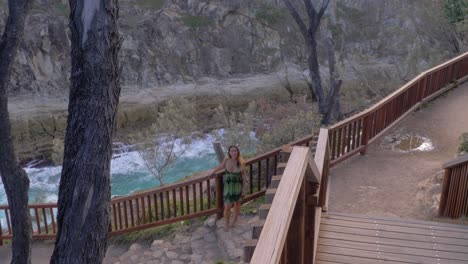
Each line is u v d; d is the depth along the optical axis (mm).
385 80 28812
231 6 35719
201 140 27531
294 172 2600
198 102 31797
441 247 5312
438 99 12797
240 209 9570
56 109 29688
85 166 4656
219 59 34781
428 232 5676
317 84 17844
